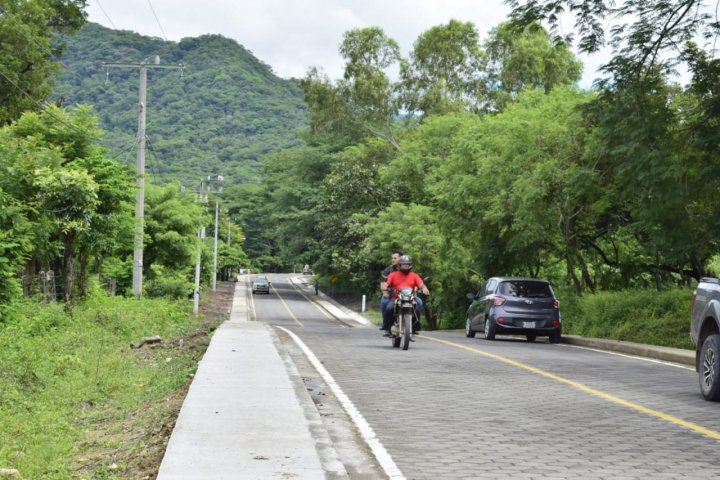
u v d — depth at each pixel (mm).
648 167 20891
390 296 19328
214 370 12977
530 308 24781
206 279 89188
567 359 17625
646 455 7891
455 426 9312
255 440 7551
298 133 94312
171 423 9594
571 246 33156
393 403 10914
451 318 51156
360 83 68750
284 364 14188
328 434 8617
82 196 26375
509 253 36844
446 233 38438
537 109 32156
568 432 9023
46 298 27391
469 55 71750
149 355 20391
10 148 26766
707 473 7180
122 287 46938
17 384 13828
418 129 60219
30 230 23797
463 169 37500
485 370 14930
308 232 87438
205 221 52656
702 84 20609
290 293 103438
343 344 20328
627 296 27250
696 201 23062
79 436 10438
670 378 14453
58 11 53875
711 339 11492
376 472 7109
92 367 16922
